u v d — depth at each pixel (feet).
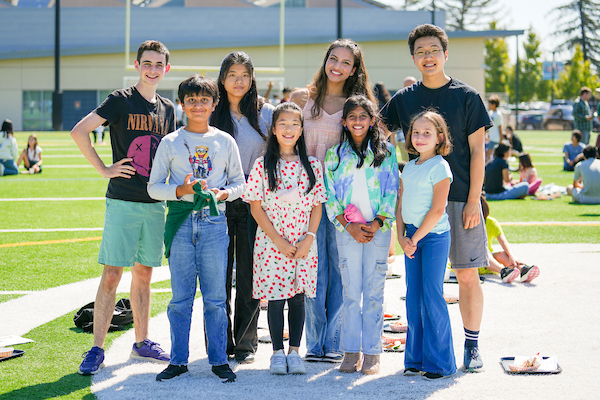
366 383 11.24
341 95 13.15
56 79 105.70
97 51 121.80
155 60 12.33
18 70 122.72
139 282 12.62
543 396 10.39
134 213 12.12
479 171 11.94
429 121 11.60
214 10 125.90
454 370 11.50
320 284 12.66
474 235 12.01
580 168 35.27
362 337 11.96
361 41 127.13
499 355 12.51
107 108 12.02
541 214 31.12
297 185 11.91
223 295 11.69
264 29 127.65
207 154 11.68
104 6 131.34
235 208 12.46
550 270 19.71
